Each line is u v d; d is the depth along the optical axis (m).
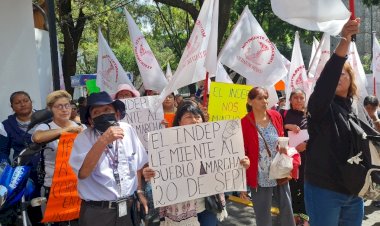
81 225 3.37
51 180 4.33
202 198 3.89
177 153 3.73
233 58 5.85
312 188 3.37
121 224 3.35
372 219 6.48
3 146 4.70
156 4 22.62
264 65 5.86
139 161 3.60
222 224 6.21
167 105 6.66
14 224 3.88
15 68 6.69
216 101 5.70
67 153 3.97
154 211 4.10
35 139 3.92
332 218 3.31
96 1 16.36
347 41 2.97
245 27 5.88
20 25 6.73
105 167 3.31
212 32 4.86
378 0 17.50
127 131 3.55
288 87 7.76
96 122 3.37
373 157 3.09
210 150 3.83
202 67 5.28
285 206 4.79
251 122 4.68
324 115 3.20
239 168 3.91
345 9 2.72
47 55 8.38
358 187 3.13
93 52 27.09
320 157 3.26
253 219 6.43
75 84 16.92
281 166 4.48
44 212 4.22
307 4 2.71
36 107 6.92
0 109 6.49
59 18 14.73
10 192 3.71
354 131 3.17
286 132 5.75
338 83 3.17
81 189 3.35
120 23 22.38
